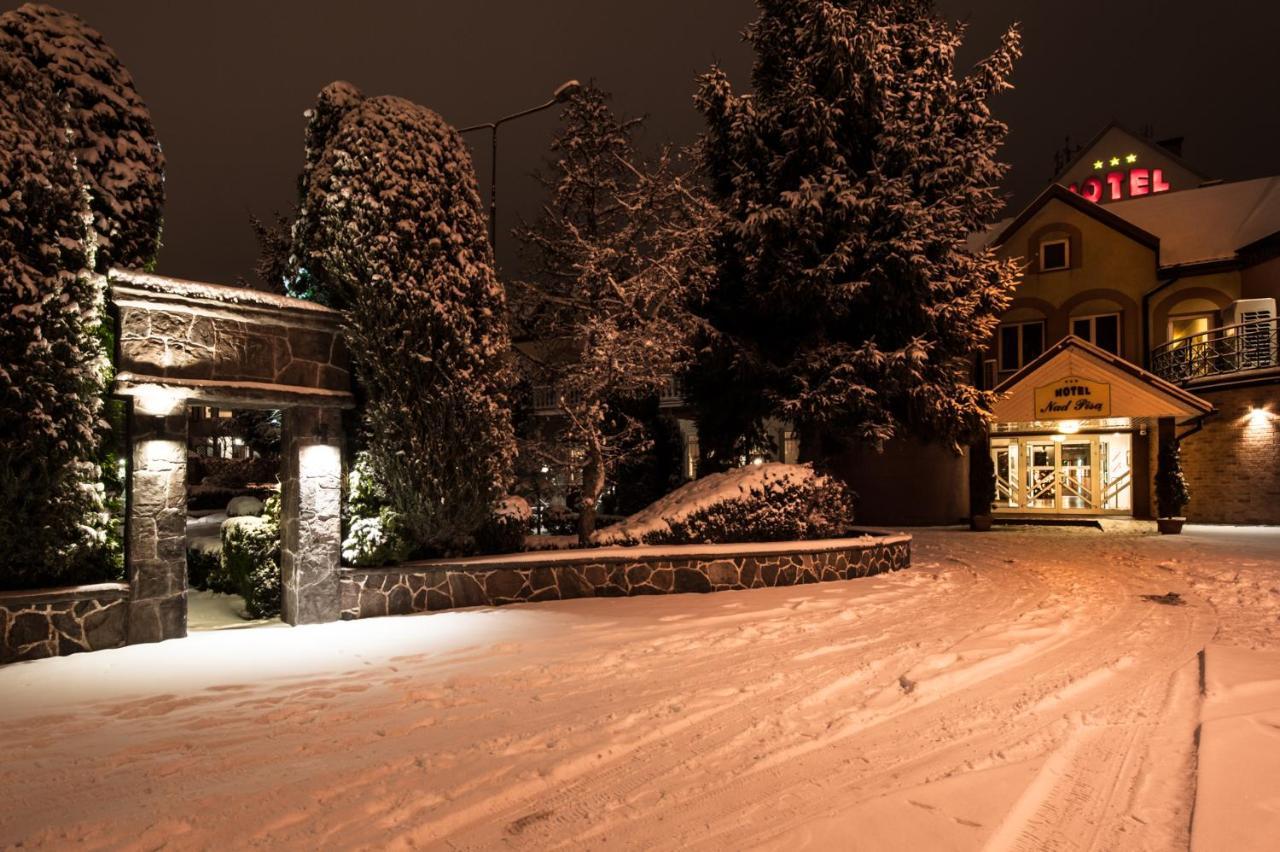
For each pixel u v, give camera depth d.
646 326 13.16
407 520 9.82
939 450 24.81
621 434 13.90
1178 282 25.39
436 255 9.74
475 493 10.02
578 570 10.69
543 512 17.16
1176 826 3.72
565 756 4.75
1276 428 20.77
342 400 9.41
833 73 15.27
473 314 10.20
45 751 4.98
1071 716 5.40
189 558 13.11
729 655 7.46
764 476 12.95
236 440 37.00
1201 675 6.48
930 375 16.30
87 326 7.67
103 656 7.50
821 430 16.44
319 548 9.18
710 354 16.14
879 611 9.69
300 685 6.53
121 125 8.48
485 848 3.62
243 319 8.76
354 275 9.40
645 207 15.34
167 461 8.22
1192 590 11.17
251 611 10.02
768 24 17.05
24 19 8.23
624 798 4.16
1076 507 24.62
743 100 16.61
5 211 7.25
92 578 7.93
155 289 8.08
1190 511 22.83
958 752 4.74
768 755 4.76
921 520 24.78
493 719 5.56
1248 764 4.25
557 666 7.06
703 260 15.44
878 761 4.63
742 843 3.60
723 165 17.50
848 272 15.71
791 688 6.27
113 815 3.96
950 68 16.77
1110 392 20.80
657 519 12.41
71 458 7.57
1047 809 3.93
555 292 18.08
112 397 8.05
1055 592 11.12
